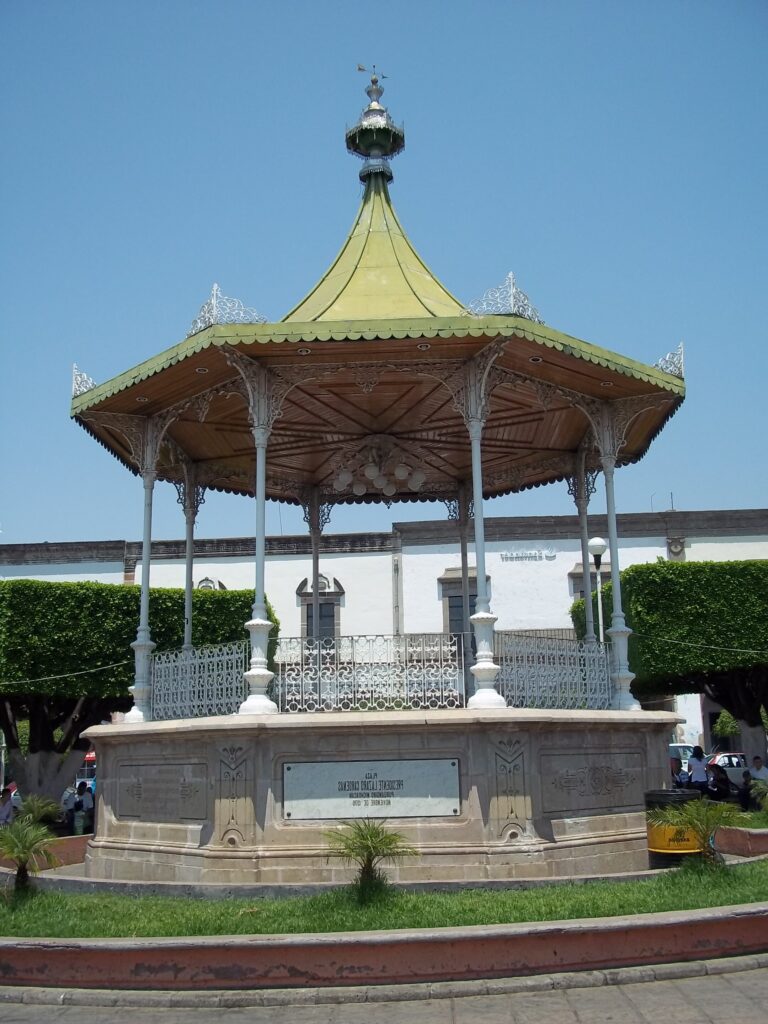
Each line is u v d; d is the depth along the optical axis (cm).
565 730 1282
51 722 2711
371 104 1752
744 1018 711
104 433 1633
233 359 1308
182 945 825
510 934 827
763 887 1036
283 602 3647
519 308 1275
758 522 3756
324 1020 744
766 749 2680
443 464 1956
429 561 3694
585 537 1798
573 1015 734
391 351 1326
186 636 1691
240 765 1206
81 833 2394
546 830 1223
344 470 1806
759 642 2550
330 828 1184
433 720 1184
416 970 819
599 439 1521
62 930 931
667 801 1298
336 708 1276
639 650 2609
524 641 1337
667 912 884
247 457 1847
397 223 1675
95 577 3762
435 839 1179
